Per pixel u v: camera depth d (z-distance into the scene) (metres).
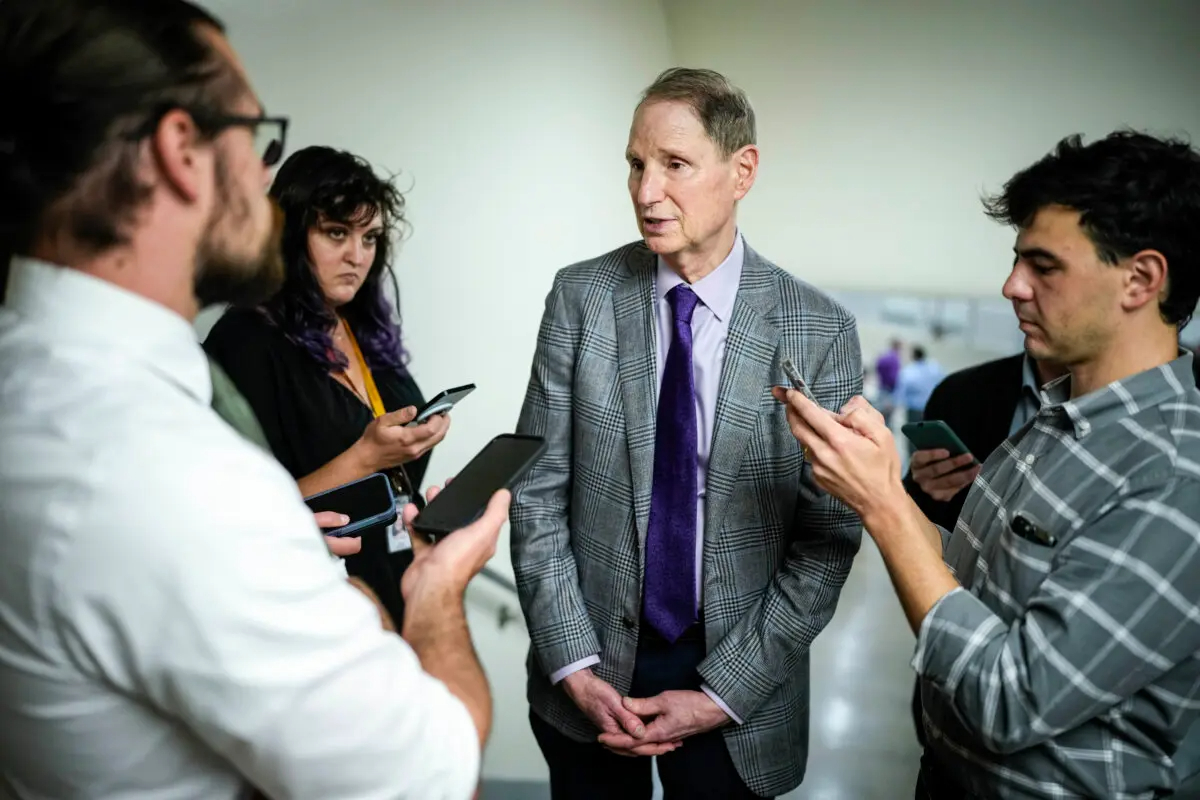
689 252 1.43
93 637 0.59
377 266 1.83
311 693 0.62
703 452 1.49
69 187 0.61
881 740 3.20
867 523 1.05
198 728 0.61
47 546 0.58
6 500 0.59
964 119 3.29
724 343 1.46
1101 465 0.96
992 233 3.46
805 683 1.58
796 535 1.53
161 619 0.58
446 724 0.70
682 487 1.46
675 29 3.42
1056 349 1.01
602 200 3.02
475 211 2.62
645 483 1.47
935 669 1.00
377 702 0.65
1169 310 0.97
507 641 2.92
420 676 0.70
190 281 0.69
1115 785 0.96
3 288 0.65
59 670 0.60
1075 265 0.96
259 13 2.19
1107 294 0.96
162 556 0.58
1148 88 3.02
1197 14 2.87
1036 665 0.91
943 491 1.71
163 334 0.66
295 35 2.25
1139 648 0.89
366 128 2.40
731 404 1.43
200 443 0.62
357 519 1.33
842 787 2.88
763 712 1.50
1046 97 3.16
